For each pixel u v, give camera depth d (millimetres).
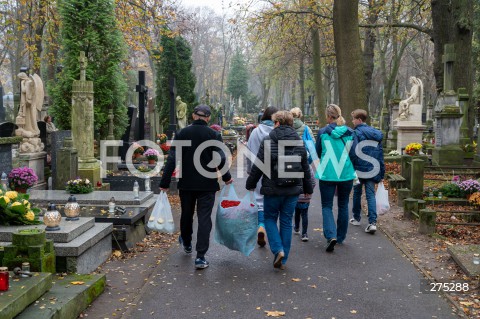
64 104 16016
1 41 29203
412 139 22188
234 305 5254
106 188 12062
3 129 10742
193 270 6473
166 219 7254
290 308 5172
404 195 11109
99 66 16156
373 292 5660
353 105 17109
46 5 19500
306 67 55000
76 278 5492
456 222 9055
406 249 7473
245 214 6844
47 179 12195
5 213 6328
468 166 14227
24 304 4227
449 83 16547
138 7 21500
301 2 25906
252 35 30297
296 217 8484
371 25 23906
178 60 27984
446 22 20266
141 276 6277
